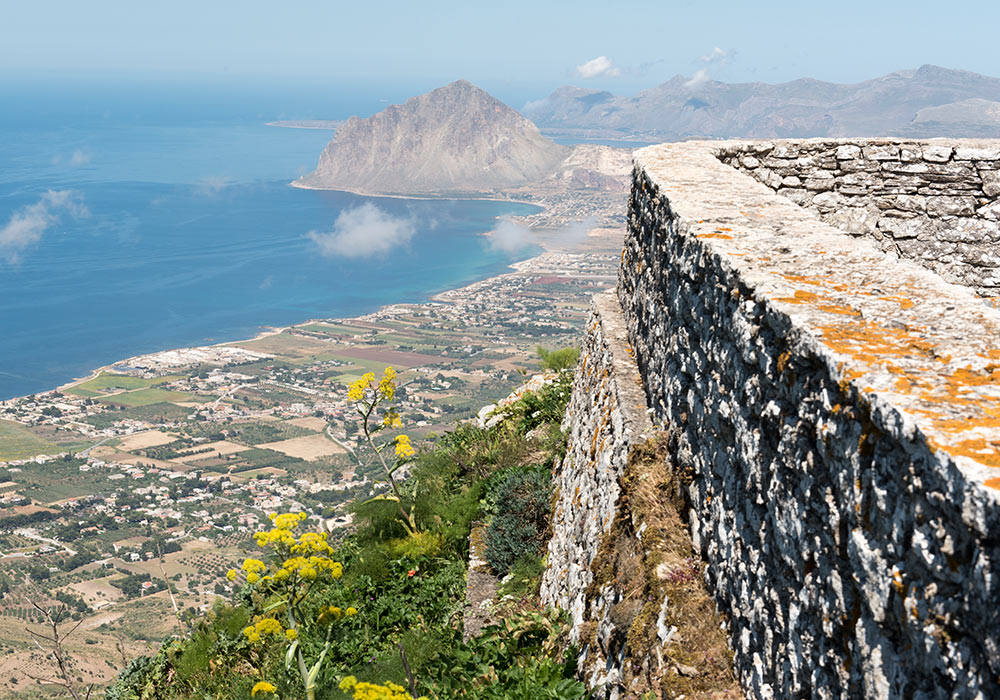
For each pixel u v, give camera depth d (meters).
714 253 4.35
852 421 2.54
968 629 1.88
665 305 6.00
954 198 9.16
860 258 3.96
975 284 9.16
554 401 13.22
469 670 6.93
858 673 2.51
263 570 5.52
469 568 9.39
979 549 1.80
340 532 12.16
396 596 9.48
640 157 8.21
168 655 10.82
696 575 4.57
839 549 2.65
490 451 12.36
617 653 4.97
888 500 2.26
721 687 3.82
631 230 8.62
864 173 9.35
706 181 6.58
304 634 8.84
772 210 5.40
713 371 4.44
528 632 7.03
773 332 3.39
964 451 1.95
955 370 2.48
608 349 8.09
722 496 4.24
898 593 2.18
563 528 8.20
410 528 10.87
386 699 3.80
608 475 6.48
